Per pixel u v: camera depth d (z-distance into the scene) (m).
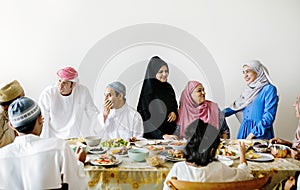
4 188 1.65
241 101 3.50
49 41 3.75
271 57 3.87
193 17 3.80
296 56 3.87
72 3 3.73
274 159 2.27
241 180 1.80
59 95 3.10
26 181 1.65
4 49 3.73
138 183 2.04
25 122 1.70
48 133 3.13
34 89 3.79
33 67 3.76
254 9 3.80
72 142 2.62
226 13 3.80
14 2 3.69
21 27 3.71
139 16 3.77
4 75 3.76
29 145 1.69
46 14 3.72
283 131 3.95
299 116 2.77
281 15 3.82
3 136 2.32
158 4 3.77
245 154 2.31
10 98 2.31
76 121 3.17
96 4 3.74
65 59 3.78
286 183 2.00
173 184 1.70
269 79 3.39
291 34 3.84
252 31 3.83
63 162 1.67
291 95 3.91
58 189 1.58
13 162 1.65
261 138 3.26
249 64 3.43
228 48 3.84
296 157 2.28
